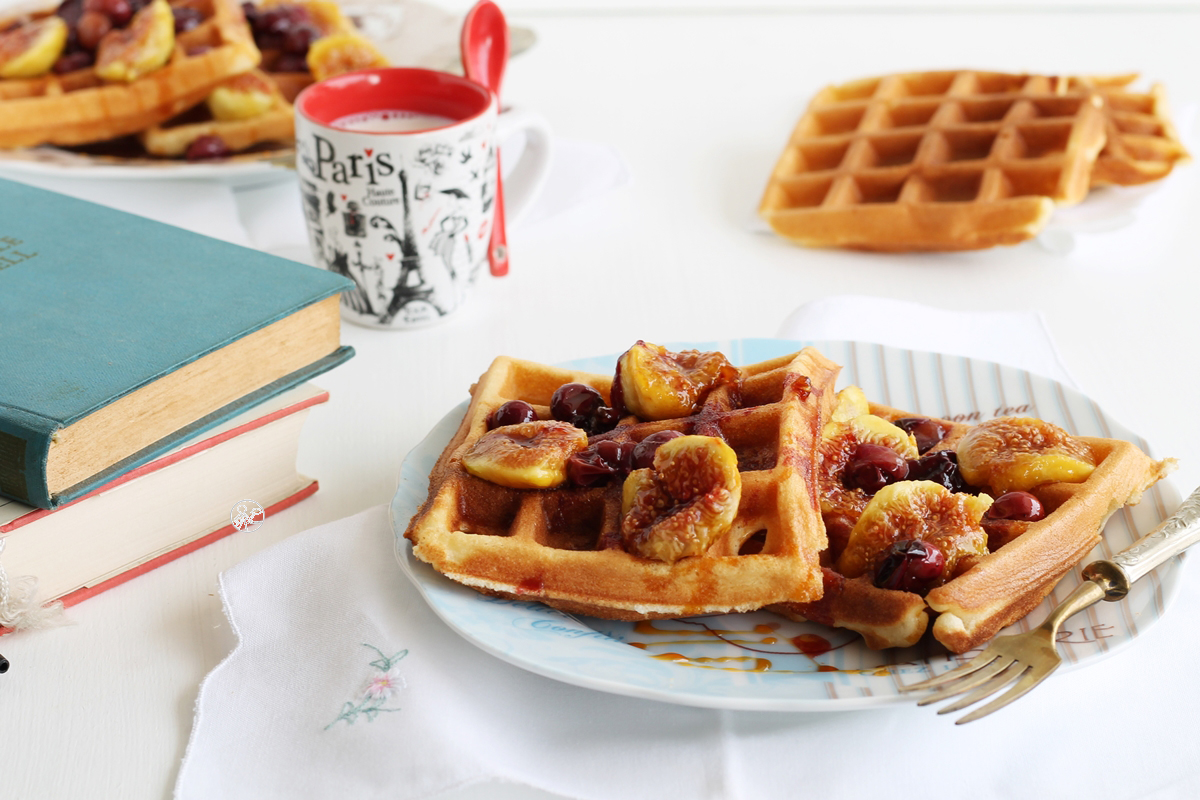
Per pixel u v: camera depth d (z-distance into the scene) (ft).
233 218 2.92
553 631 2.00
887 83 3.33
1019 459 2.15
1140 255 2.93
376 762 1.92
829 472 2.16
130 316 2.15
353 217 2.57
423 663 2.01
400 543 2.10
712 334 2.69
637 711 1.99
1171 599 1.99
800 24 4.21
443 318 2.70
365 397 2.51
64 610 2.12
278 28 3.20
